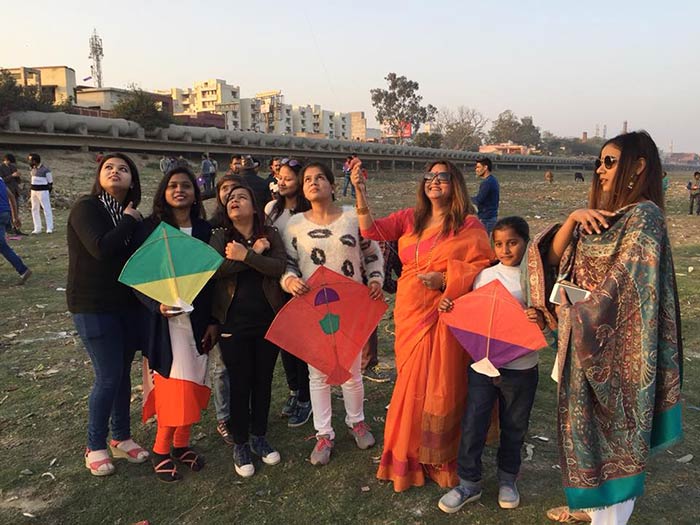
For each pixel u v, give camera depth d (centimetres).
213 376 374
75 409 423
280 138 4284
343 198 2225
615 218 241
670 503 313
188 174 335
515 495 308
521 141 13325
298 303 335
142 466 349
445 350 308
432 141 8088
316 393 355
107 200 318
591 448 245
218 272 325
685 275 872
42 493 320
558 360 249
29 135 2619
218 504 311
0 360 521
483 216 777
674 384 239
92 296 312
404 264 332
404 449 315
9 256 793
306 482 333
